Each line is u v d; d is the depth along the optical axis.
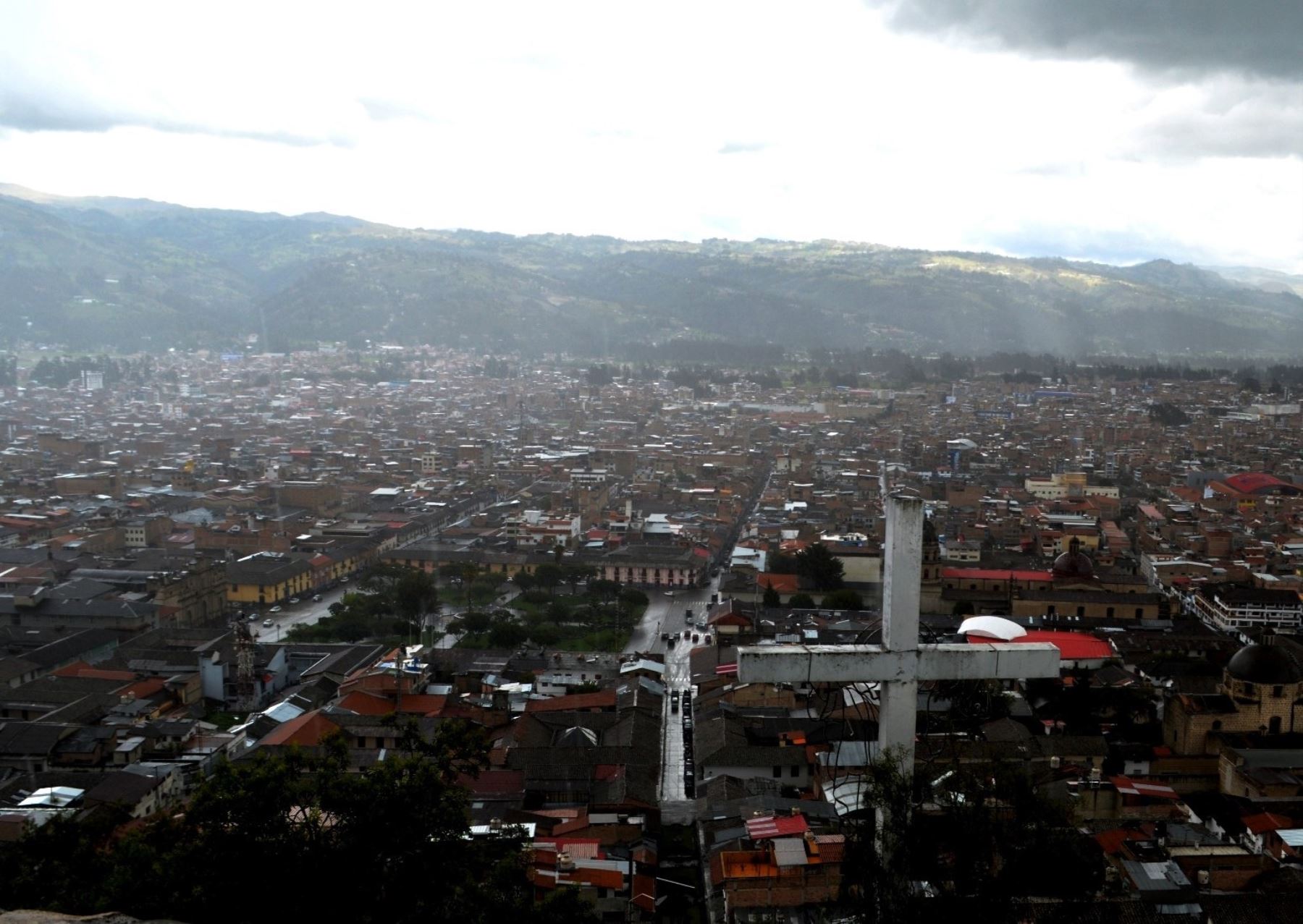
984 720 140.12
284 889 56.09
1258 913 99.56
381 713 169.62
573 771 145.00
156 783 138.38
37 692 178.12
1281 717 145.75
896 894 49.12
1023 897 56.09
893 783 48.53
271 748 154.00
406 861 59.00
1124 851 111.12
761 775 147.88
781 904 109.75
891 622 47.25
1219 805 131.88
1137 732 154.62
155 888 58.19
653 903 116.06
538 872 113.75
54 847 77.00
